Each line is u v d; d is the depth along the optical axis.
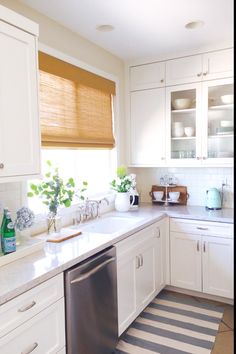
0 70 1.47
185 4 2.06
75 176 2.72
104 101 2.95
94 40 2.68
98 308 1.83
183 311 2.64
